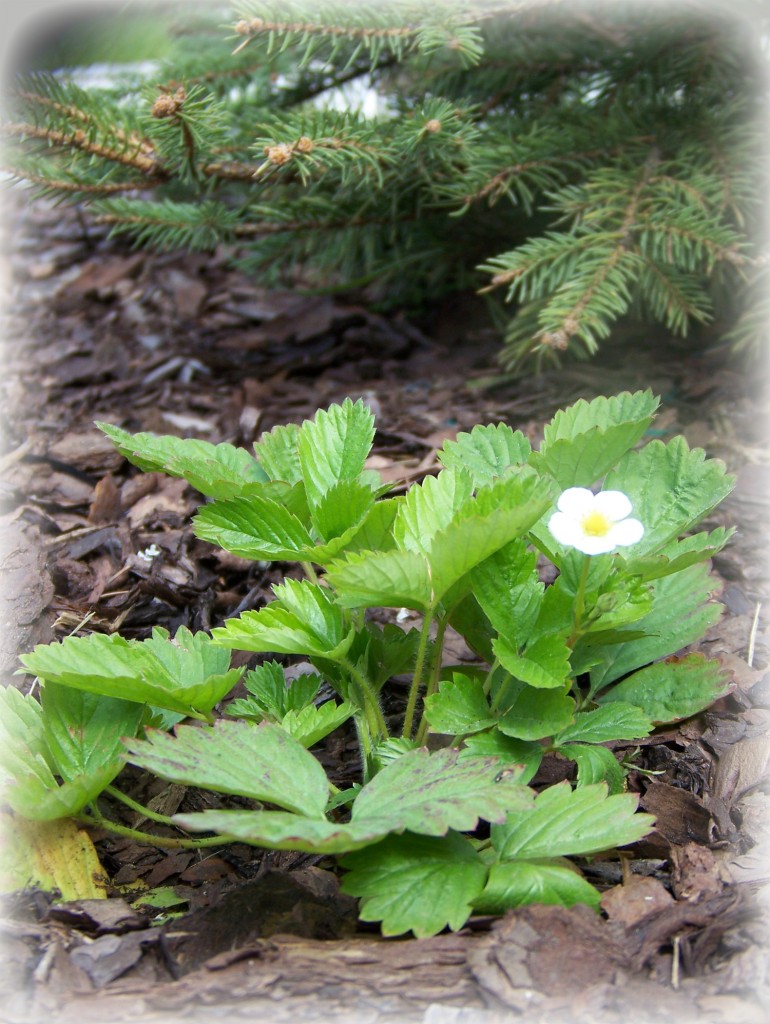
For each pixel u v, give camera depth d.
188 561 0.41
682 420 0.51
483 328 0.65
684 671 0.31
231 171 0.48
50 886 0.27
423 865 0.25
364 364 0.62
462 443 0.32
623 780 0.29
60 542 0.44
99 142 0.45
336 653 0.28
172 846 0.29
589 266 0.45
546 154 0.49
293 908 0.26
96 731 0.29
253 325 0.68
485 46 0.52
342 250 0.59
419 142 0.45
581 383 0.56
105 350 0.65
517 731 0.27
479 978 0.23
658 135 0.51
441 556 0.26
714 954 0.24
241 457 0.34
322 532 0.30
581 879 0.25
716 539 0.30
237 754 0.25
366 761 0.29
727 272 0.51
